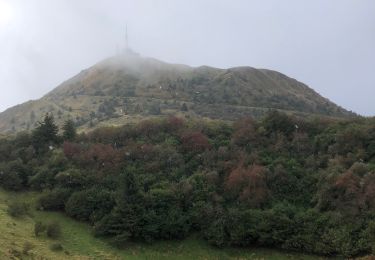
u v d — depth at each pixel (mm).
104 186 79625
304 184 77312
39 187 83375
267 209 72438
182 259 66000
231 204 74875
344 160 80375
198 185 78000
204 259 65938
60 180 81375
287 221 67625
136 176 80688
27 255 54156
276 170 79688
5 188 83312
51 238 66188
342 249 62469
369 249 61312
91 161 86688
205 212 71438
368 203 67875
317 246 64438
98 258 63281
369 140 85188
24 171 85938
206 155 86562
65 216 76312
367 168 75062
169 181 80562
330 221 66688
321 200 71188
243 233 67750
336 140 87375
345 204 69125
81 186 80938
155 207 73062
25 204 75125
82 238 69250
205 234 69312
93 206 75188
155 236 69938
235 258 66125
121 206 70500
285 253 66438
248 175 77812
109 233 70188
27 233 65062
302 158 85438
